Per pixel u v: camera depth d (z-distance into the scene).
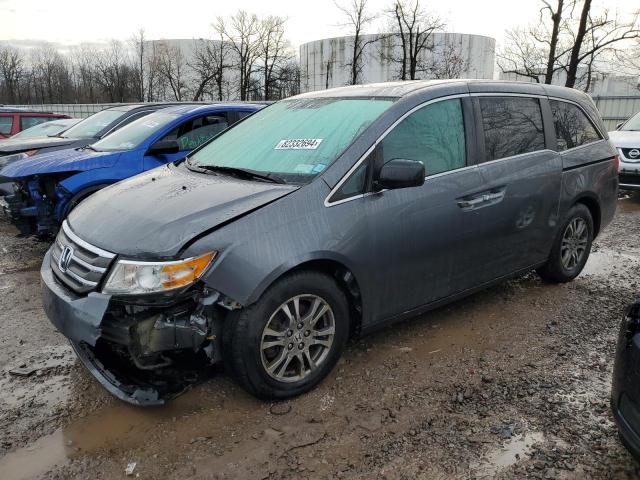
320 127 3.69
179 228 2.86
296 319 3.10
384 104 3.64
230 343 2.92
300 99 4.32
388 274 3.44
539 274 5.00
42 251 6.42
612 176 5.18
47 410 3.16
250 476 2.60
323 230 3.10
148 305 2.73
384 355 3.73
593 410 3.06
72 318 2.84
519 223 4.23
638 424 2.22
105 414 3.12
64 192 5.87
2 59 45.00
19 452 2.80
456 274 3.87
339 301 3.26
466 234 3.82
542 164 4.39
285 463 2.68
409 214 3.46
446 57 33.06
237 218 2.93
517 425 2.93
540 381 3.37
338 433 2.90
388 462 2.67
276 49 33.75
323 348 3.29
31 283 5.32
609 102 22.12
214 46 37.81
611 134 10.18
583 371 3.49
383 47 34.62
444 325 4.20
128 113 8.84
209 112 7.11
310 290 3.10
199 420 3.04
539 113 4.54
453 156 3.80
